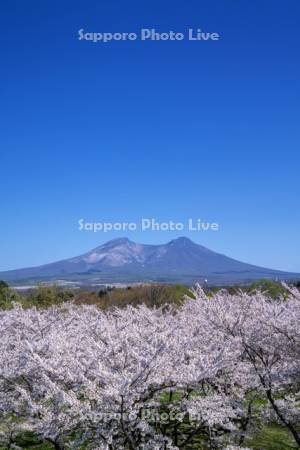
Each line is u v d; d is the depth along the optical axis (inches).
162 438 328.2
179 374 332.2
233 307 529.3
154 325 543.8
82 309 910.4
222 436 386.9
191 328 514.9
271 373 400.2
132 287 1684.3
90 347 384.2
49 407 335.9
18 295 1567.4
